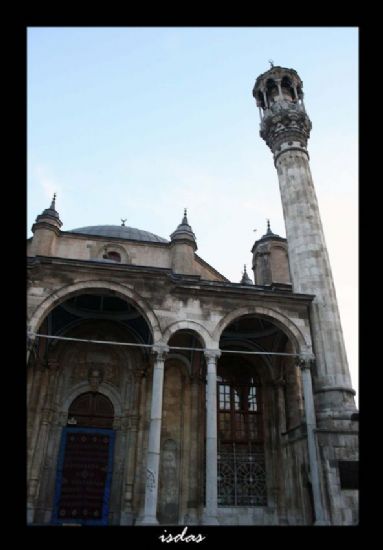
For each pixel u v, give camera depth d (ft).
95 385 73.56
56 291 61.77
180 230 90.68
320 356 69.00
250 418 78.18
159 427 57.77
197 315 65.41
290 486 69.00
